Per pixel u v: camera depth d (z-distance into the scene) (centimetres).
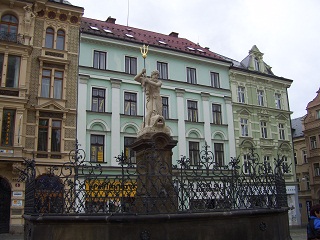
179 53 2858
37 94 2252
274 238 771
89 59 2494
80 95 2384
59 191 720
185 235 657
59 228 647
